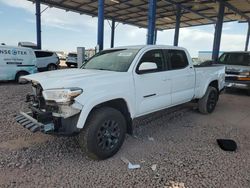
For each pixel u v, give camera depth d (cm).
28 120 325
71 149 368
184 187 269
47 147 374
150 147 385
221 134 460
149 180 283
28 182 271
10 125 471
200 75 555
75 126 301
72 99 290
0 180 273
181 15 1967
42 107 324
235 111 671
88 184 271
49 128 301
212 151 374
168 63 457
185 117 584
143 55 404
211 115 614
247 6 1692
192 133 462
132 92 365
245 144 409
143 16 2222
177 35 1909
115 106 364
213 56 1709
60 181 276
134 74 375
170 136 442
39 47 1936
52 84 304
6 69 1122
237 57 1009
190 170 309
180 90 486
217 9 1842
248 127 515
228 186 273
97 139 319
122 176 291
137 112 383
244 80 903
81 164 320
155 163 328
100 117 319
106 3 1812
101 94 318
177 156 352
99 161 331
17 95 819
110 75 345
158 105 427
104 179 283
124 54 417
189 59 522
